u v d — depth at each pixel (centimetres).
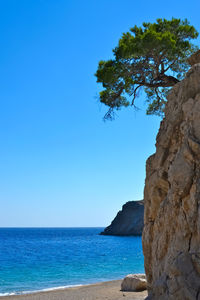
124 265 3931
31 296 1989
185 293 680
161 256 852
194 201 747
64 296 1880
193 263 703
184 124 891
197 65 910
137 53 1517
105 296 1723
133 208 13375
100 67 1694
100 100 1755
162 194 988
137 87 1684
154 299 767
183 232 763
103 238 12306
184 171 807
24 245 9125
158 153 1021
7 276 3130
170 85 1614
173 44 1500
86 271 3409
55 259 4872
